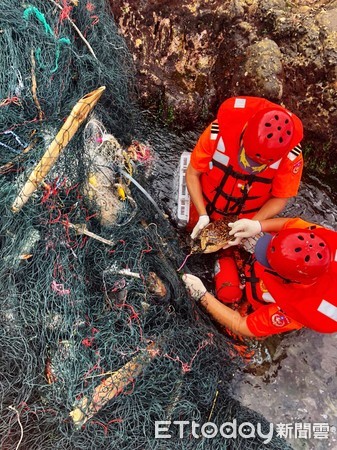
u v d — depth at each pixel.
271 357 3.20
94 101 2.48
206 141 2.87
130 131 3.40
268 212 3.01
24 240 2.45
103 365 2.51
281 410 3.08
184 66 3.73
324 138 3.55
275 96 3.42
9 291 2.42
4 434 2.47
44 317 2.43
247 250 3.18
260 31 3.53
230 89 3.60
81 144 2.55
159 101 3.82
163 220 3.22
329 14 3.42
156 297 2.74
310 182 3.80
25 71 2.56
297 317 2.60
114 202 2.71
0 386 2.44
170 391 2.61
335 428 3.05
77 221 2.57
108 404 2.48
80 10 2.86
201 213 3.11
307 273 2.38
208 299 3.03
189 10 3.55
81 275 2.55
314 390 3.15
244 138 2.59
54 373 2.44
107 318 2.59
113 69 3.04
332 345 3.25
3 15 2.55
